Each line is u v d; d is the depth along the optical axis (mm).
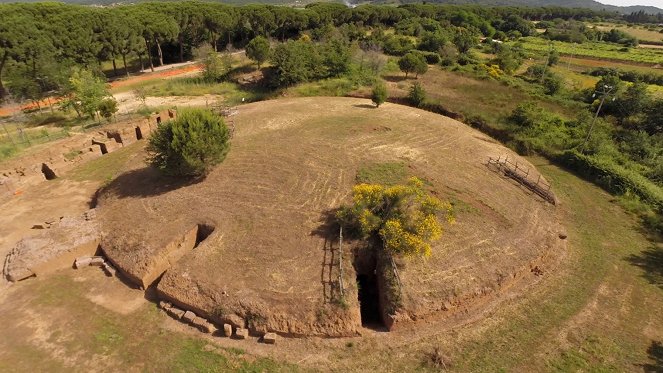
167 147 22812
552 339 16453
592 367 15352
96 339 16094
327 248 19094
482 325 17031
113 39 48562
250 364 15172
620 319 17609
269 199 22469
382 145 29344
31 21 42531
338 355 15625
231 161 26344
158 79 52031
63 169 28625
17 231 22344
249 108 38188
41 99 43375
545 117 36906
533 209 23719
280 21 69312
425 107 40781
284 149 27953
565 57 76250
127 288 18625
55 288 18578
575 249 21891
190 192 23266
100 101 36781
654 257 21453
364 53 55656
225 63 52156
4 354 15414
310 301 16625
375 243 19203
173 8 58250
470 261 18953
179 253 19891
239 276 17734
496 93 44812
